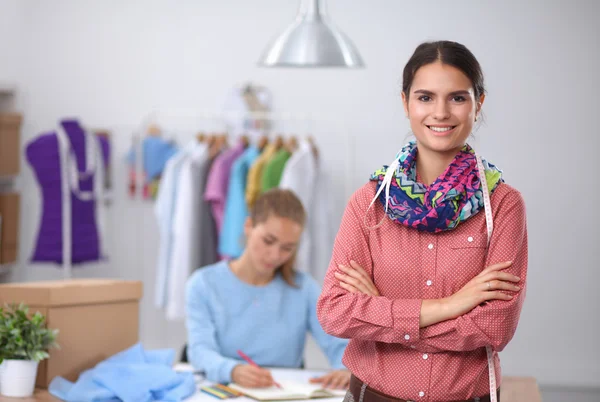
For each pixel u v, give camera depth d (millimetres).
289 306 3154
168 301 5191
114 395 2533
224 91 6012
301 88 5965
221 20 6012
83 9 6090
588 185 5840
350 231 1947
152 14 6051
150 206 5914
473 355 1853
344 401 1980
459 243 1853
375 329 1846
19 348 2590
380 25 5902
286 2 5969
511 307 1798
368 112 5926
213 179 5059
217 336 3100
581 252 5863
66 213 5312
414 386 1847
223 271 3143
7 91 5566
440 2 5871
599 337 5855
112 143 6023
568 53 5824
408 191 1842
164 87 6051
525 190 5891
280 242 2990
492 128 5887
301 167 5023
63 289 2738
